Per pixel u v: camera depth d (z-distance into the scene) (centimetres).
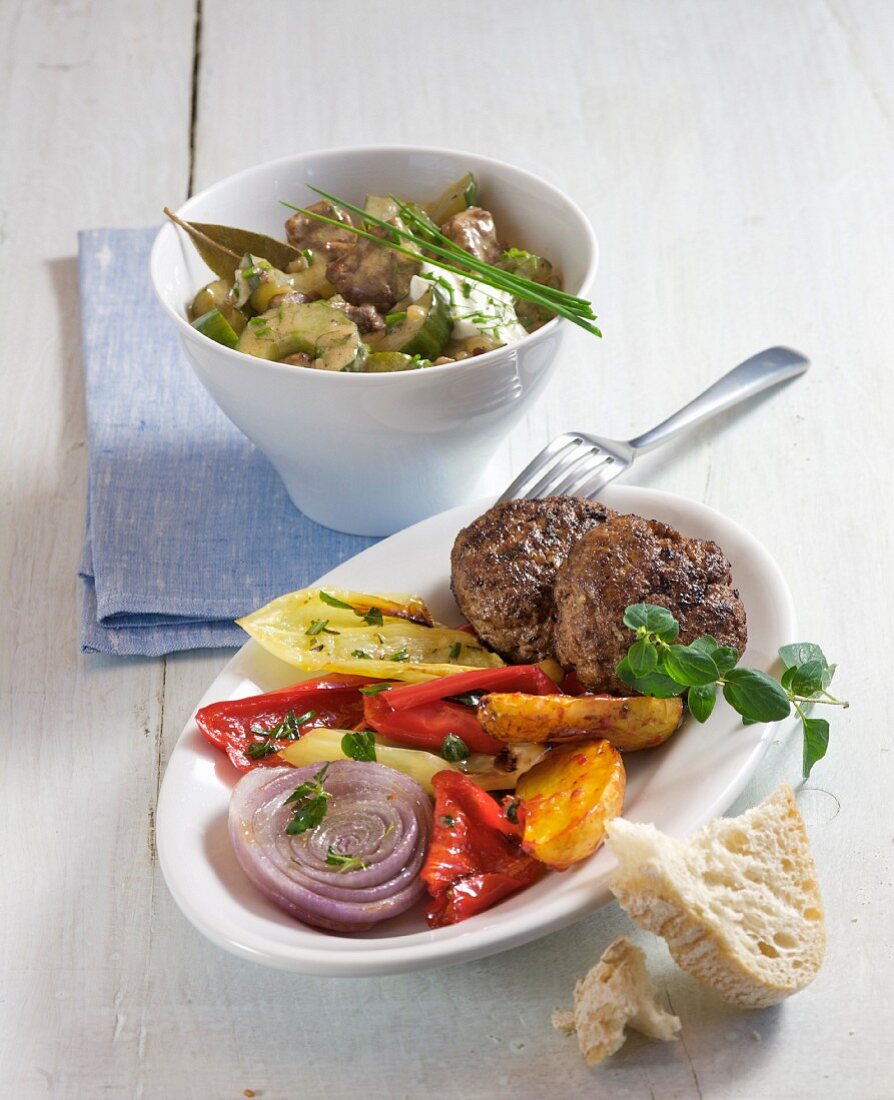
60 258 121
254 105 133
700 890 78
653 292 116
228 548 100
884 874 84
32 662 96
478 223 100
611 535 88
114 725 93
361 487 98
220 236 99
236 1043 80
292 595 91
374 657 89
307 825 81
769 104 131
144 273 118
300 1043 79
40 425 109
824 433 105
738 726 84
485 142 129
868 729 90
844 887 83
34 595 99
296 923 80
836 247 119
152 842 87
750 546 91
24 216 124
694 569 87
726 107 131
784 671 87
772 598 89
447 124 131
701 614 86
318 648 89
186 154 129
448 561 94
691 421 104
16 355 114
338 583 93
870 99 131
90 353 112
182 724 92
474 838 81
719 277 117
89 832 88
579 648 87
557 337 93
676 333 113
